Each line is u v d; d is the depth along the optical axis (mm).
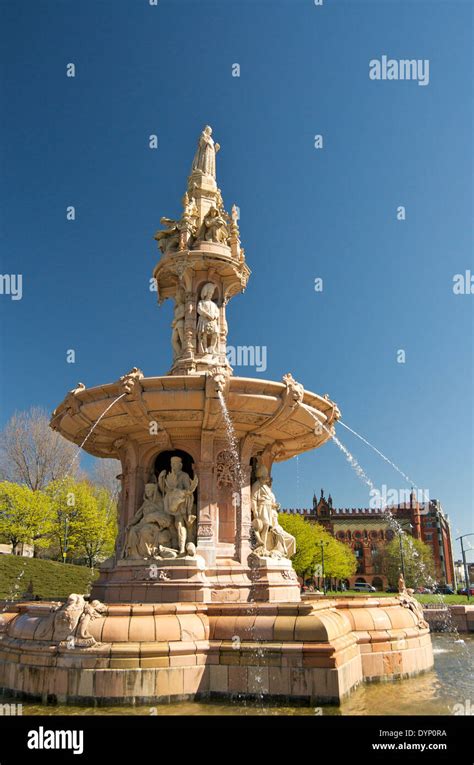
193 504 13188
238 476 13484
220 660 9008
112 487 63062
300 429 13922
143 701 8469
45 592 34969
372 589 86500
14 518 46500
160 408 12258
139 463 13797
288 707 8328
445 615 18844
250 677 8773
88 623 9008
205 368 14602
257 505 13641
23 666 9141
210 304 15320
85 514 48750
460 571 112500
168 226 16516
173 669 8719
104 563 13461
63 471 54656
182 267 15398
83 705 8461
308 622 9008
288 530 62062
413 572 70062
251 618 9398
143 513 13016
